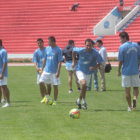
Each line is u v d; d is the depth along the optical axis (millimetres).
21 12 78938
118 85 35281
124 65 21234
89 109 22531
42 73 25031
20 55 69000
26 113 21234
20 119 19516
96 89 32031
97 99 26906
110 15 69375
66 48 30812
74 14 76000
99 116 20156
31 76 43781
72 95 29219
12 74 46062
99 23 68688
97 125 17984
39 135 16047
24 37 73812
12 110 22250
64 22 75000
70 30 73062
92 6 76625
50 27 74688
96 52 22078
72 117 19594
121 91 31203
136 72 21188
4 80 23344
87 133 16359
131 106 22828
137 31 67812
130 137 15672
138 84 21391
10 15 78875
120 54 21078
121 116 20125
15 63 63469
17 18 78000
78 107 22609
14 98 27562
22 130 17047
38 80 26766
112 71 47531
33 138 15500
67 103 25141
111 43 67375
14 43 73062
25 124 18297
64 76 43469
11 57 69250
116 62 60219
